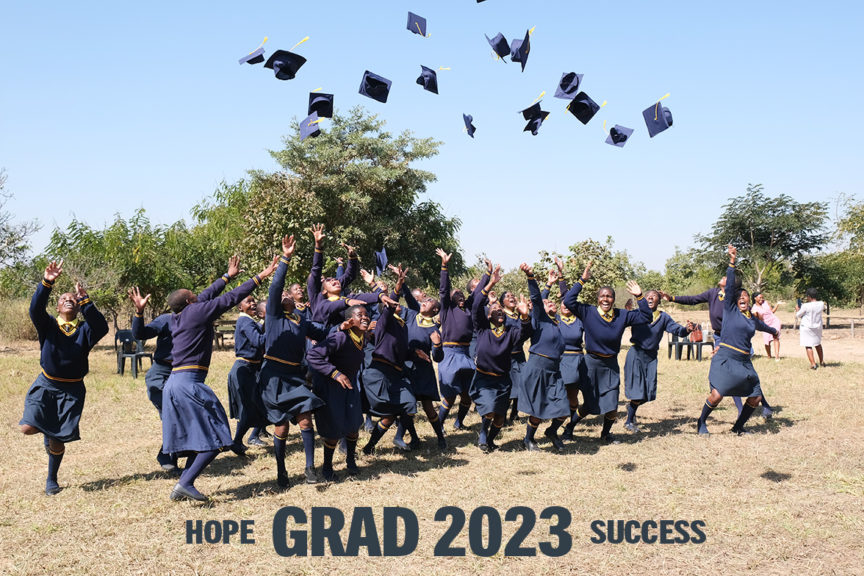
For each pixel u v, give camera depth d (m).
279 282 6.21
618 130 5.61
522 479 6.39
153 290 20.83
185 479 5.69
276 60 5.14
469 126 5.68
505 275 22.81
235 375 7.14
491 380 7.43
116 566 4.45
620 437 8.22
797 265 31.92
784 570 4.38
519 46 5.05
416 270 26.47
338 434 6.30
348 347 6.42
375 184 24.27
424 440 8.18
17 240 23.25
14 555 4.62
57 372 6.05
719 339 8.64
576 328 8.00
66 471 6.85
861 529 5.05
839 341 22.64
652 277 51.12
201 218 23.30
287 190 18.61
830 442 7.75
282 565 4.47
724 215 32.66
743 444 7.68
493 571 4.38
